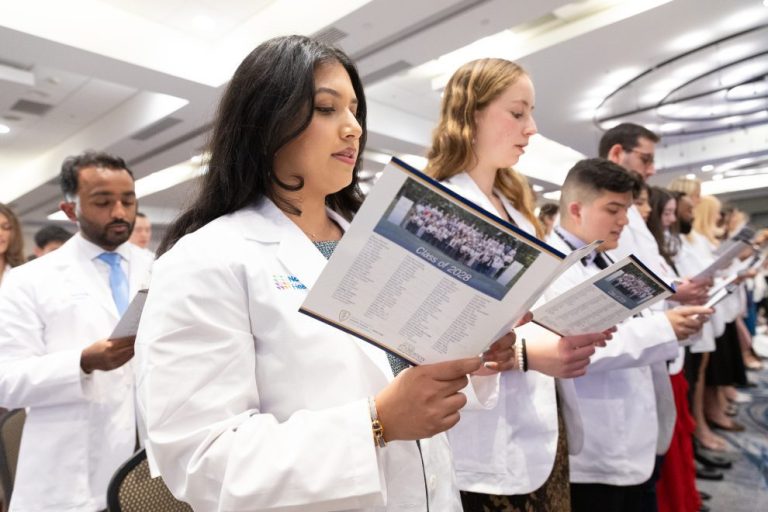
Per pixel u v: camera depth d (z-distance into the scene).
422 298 0.57
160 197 10.85
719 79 6.08
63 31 4.21
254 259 0.71
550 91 6.36
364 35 4.43
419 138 7.71
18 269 1.64
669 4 4.44
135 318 1.24
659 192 2.62
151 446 0.60
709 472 2.65
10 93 5.93
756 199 12.46
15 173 9.43
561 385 1.34
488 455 1.18
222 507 0.57
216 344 0.64
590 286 0.96
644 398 1.49
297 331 0.68
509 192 1.50
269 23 4.66
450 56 5.80
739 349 3.59
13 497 1.43
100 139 7.00
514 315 0.60
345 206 1.04
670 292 1.00
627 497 1.54
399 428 0.61
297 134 0.74
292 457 0.58
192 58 5.04
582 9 4.86
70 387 1.36
